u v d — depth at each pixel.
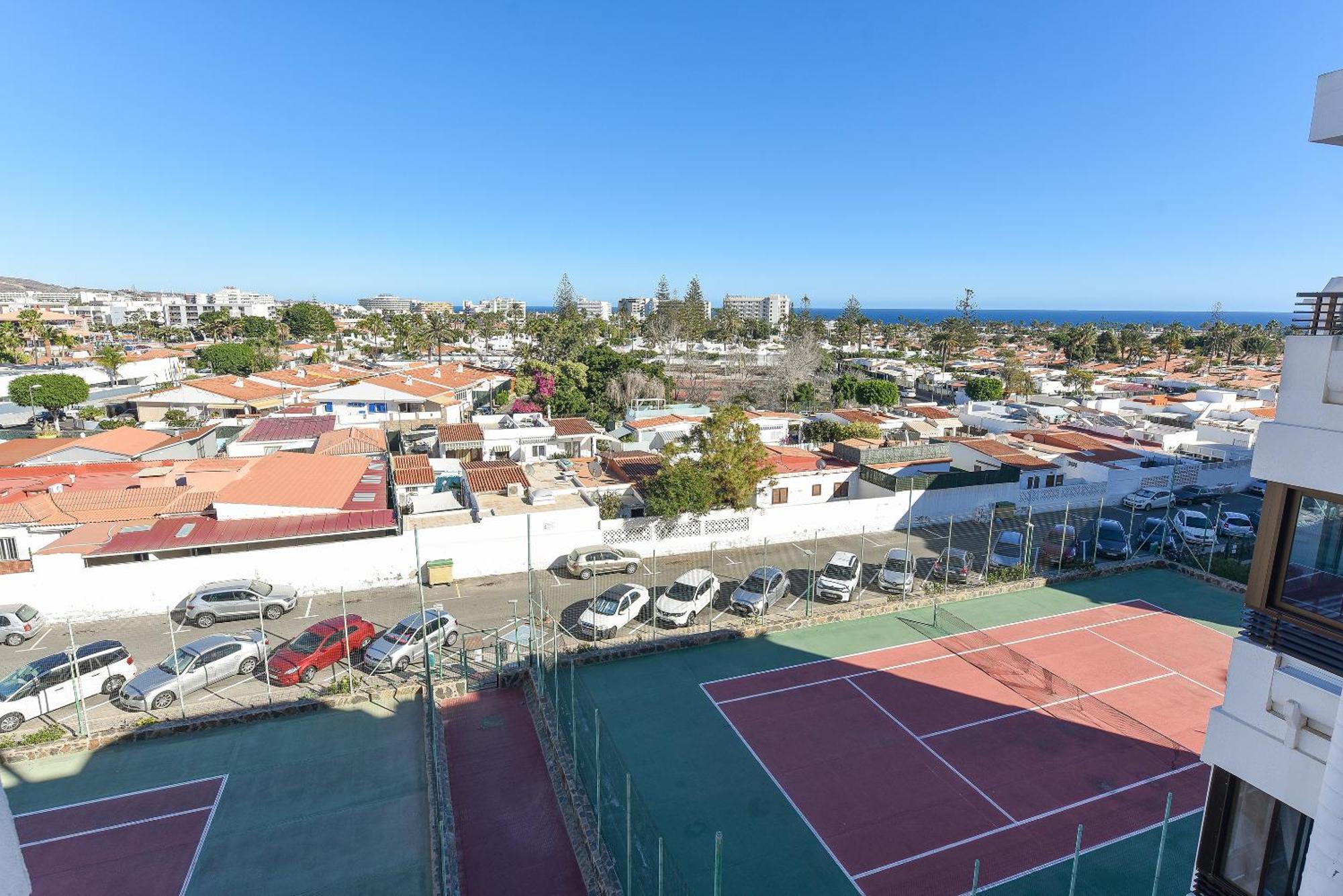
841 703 21.05
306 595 28.27
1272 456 8.28
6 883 5.81
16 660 22.70
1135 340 144.12
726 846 15.16
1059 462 46.38
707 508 33.94
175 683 20.06
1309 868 6.69
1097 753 18.73
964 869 14.70
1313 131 7.67
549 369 77.69
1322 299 8.00
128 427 51.84
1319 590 8.06
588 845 14.86
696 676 22.56
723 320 162.50
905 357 147.75
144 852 14.95
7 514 30.55
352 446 44.09
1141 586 30.89
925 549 34.88
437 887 13.83
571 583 29.73
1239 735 8.66
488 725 19.77
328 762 18.02
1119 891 14.14
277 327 154.62
